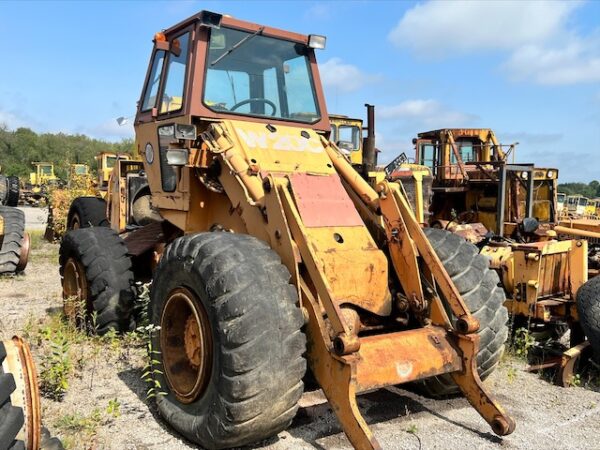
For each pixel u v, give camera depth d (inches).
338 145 206.4
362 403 161.3
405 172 373.1
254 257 130.2
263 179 142.3
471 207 542.3
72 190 530.3
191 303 135.5
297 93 199.8
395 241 152.5
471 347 139.0
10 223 340.8
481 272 159.8
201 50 177.5
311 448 132.3
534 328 221.3
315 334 129.2
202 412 130.7
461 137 594.2
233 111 182.1
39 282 324.5
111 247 204.2
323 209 149.5
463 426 146.5
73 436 132.6
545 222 517.7
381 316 149.3
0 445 86.0
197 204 178.4
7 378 91.3
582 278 210.1
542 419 152.6
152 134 202.2
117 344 188.5
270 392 121.0
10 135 2364.7
